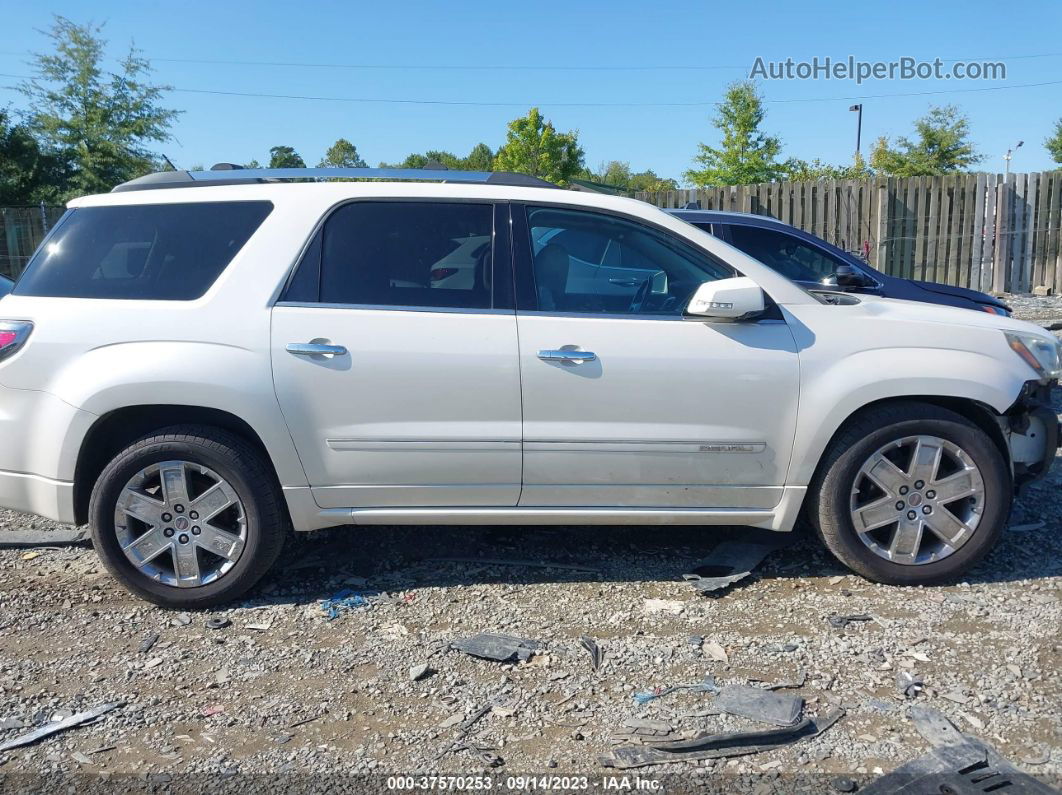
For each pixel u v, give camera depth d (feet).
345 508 13.08
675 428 12.85
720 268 13.47
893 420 12.99
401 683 10.98
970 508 13.30
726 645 11.76
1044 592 13.19
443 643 11.96
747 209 51.44
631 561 14.64
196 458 12.62
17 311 12.85
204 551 13.23
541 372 12.63
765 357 12.87
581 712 10.27
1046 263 52.16
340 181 13.61
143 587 12.93
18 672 11.33
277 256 12.82
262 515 12.84
